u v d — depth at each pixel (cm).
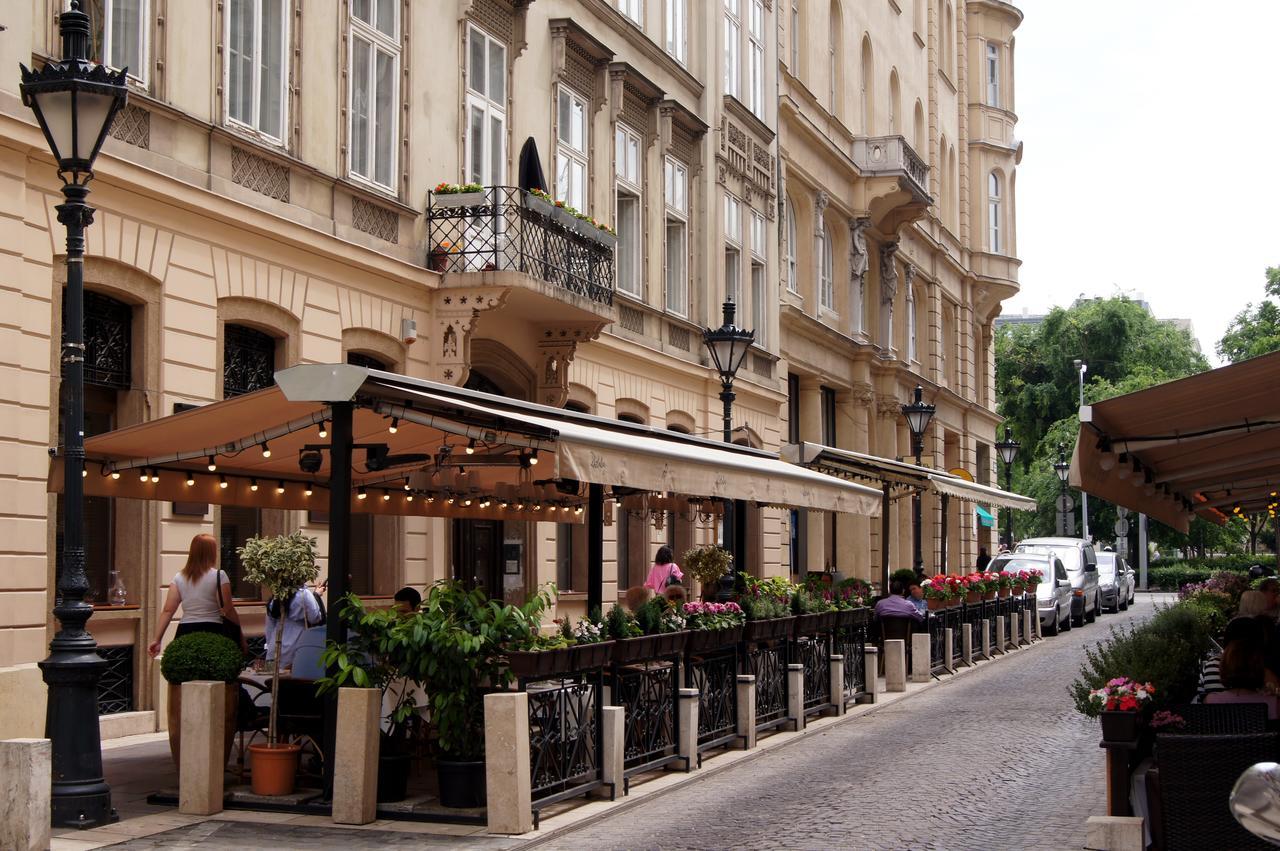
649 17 2727
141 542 1458
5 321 1261
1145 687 962
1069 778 1295
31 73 1003
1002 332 8500
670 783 1262
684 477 1273
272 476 1445
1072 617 3809
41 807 910
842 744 1541
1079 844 992
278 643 1124
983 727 1673
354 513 1711
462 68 2055
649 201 2688
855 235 4094
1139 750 1009
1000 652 2828
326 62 1755
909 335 4722
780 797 1206
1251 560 6656
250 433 1213
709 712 1413
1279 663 1048
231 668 1112
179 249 1487
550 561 2359
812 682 1739
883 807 1150
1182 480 1380
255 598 1638
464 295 1936
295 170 1684
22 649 1279
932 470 2658
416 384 1087
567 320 2222
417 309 1931
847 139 4069
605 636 1201
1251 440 1156
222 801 1077
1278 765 418
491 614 1079
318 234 1698
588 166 2442
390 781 1097
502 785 1012
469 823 1042
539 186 2161
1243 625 1053
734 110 3103
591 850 988
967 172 5659
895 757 1434
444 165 2009
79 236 1005
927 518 4912
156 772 1228
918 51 5012
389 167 1895
